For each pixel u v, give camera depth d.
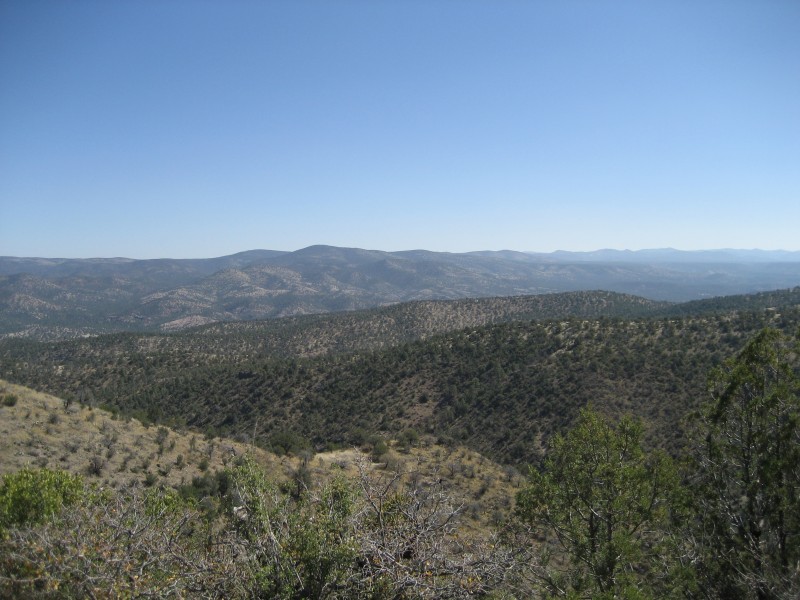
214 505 9.57
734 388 11.25
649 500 12.62
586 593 11.64
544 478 14.05
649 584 11.85
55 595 5.47
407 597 5.61
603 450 13.62
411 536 6.05
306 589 5.52
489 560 6.01
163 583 5.48
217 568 5.60
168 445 27.89
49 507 8.47
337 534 6.10
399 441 37.41
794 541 9.83
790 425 10.17
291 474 17.23
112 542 5.64
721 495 11.26
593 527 13.28
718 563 10.60
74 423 26.16
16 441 21.69
